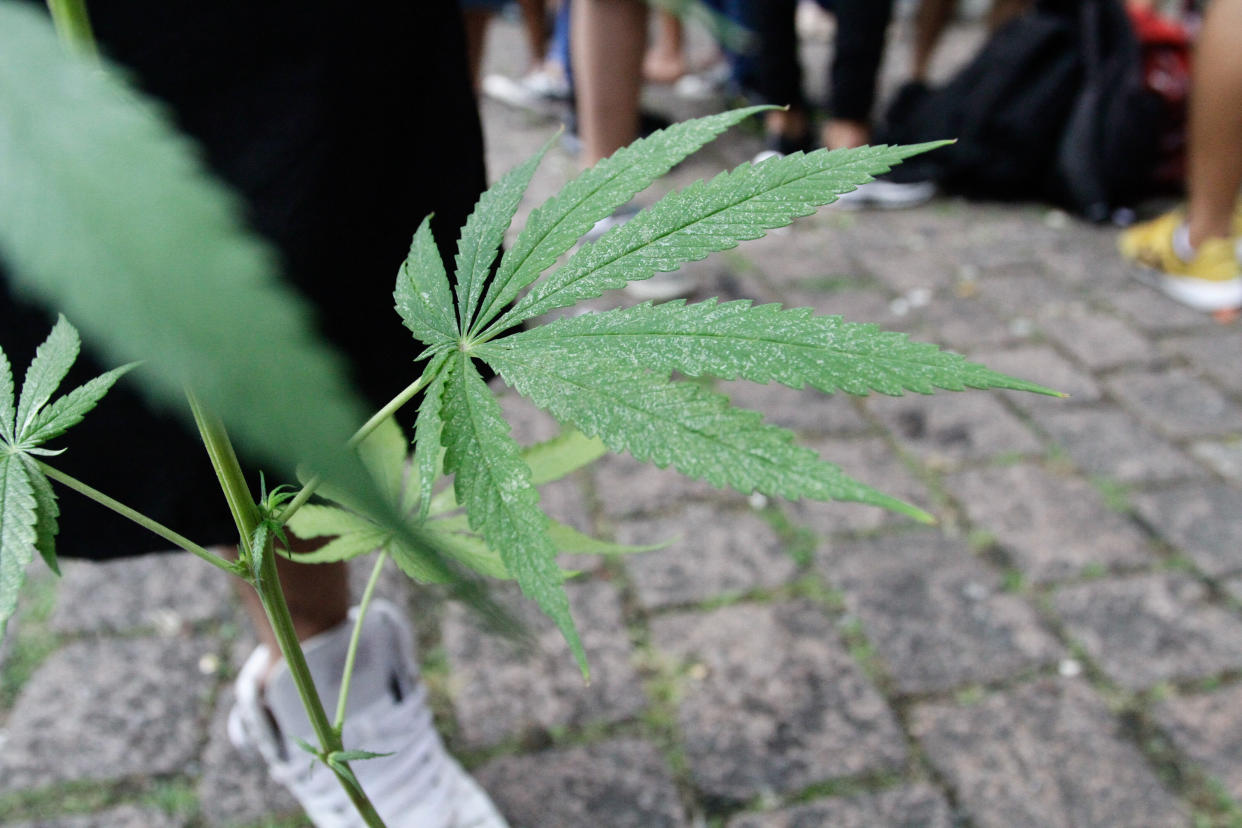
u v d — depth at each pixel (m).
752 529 1.20
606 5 1.51
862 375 0.31
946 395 1.39
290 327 0.14
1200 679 1.05
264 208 0.75
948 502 1.23
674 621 1.11
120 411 0.77
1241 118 1.46
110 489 0.80
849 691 1.05
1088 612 1.11
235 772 0.99
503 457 0.33
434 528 0.52
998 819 0.96
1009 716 1.03
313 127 0.76
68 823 0.96
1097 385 1.41
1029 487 1.25
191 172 0.15
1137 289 1.61
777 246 1.73
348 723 0.88
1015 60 1.81
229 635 1.09
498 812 0.97
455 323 0.39
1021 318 1.54
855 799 0.97
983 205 1.90
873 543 1.19
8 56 0.15
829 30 2.89
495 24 3.06
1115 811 0.96
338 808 0.90
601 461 1.29
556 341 0.35
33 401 0.42
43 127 0.14
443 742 1.01
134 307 0.13
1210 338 1.50
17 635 1.09
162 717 1.03
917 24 2.22
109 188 0.14
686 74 2.56
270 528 0.43
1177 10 2.40
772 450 0.30
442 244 0.84
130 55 0.73
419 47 0.80
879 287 1.61
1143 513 1.22
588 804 0.97
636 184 0.39
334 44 0.76
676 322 0.34
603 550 0.58
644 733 1.02
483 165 0.87
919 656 1.08
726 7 1.54
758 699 1.04
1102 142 1.77
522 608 1.08
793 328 0.33
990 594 1.13
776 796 0.98
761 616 1.11
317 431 0.14
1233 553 1.17
